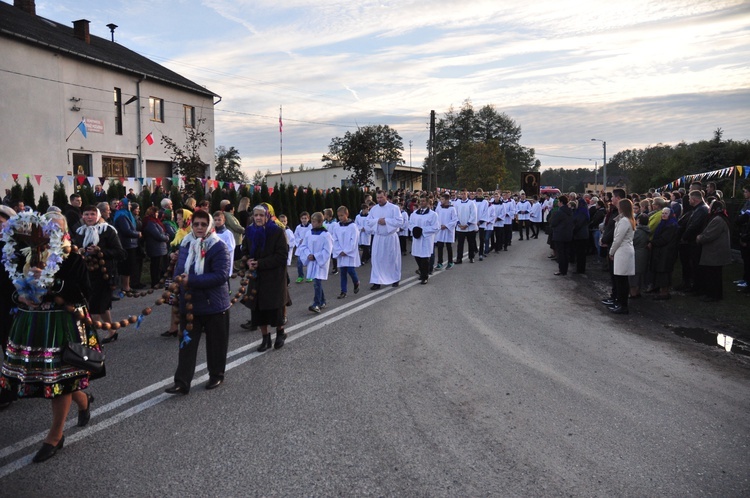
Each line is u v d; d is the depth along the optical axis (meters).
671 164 52.59
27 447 4.14
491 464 3.93
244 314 8.96
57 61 22.28
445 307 9.58
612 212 12.52
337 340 7.30
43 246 3.93
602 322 8.54
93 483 3.63
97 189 15.55
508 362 6.36
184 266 5.33
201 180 19.70
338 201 25.09
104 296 7.10
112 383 5.57
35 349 3.90
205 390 5.40
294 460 3.96
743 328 8.12
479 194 17.70
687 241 10.37
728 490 3.62
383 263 11.65
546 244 22.67
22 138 20.89
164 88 28.48
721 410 4.99
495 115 93.50
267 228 6.62
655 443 4.29
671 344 7.25
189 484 3.63
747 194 10.40
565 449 4.17
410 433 4.43
